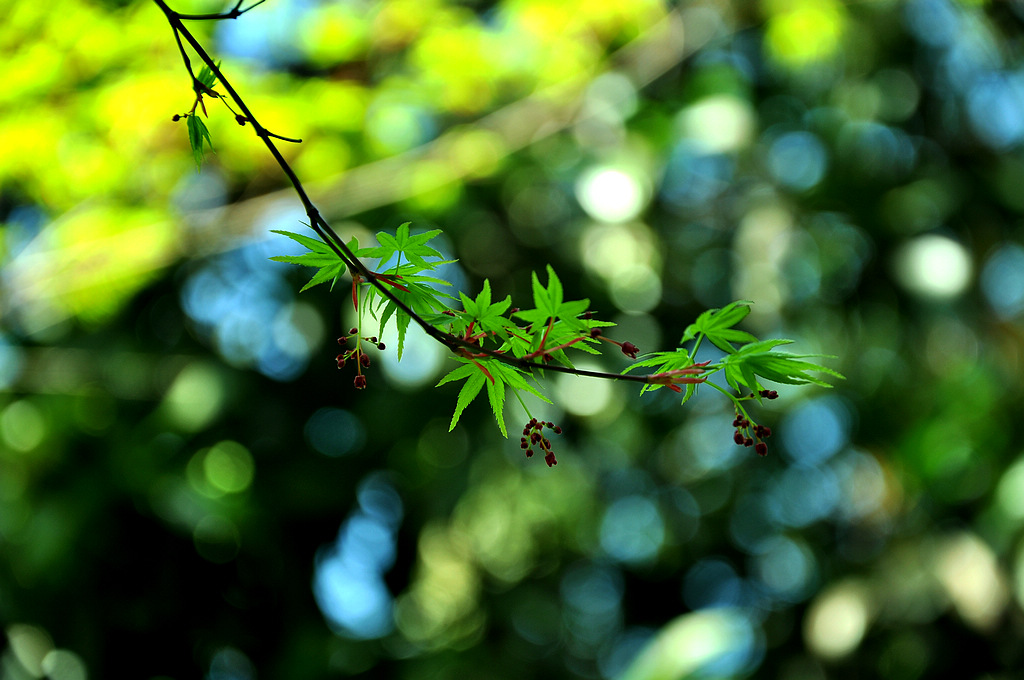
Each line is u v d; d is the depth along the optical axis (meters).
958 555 4.18
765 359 1.19
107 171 3.69
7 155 3.57
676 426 5.23
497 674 5.19
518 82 4.16
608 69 4.07
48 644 4.47
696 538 5.63
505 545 5.71
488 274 5.05
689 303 5.07
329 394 4.97
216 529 4.64
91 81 3.39
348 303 4.42
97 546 4.49
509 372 1.27
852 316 4.93
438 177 4.09
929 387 4.74
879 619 4.31
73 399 4.68
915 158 4.98
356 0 3.75
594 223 4.98
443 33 3.64
